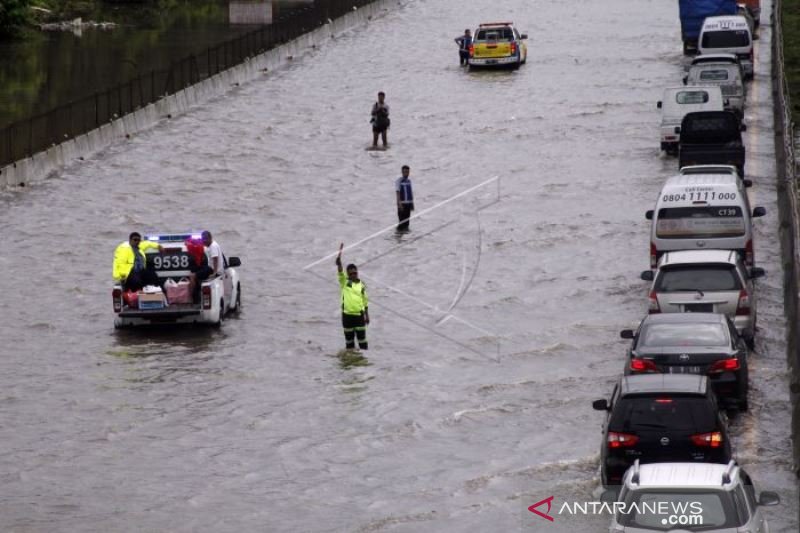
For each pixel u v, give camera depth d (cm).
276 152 10844
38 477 4922
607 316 6756
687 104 10106
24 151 10862
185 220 8981
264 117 12144
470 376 5966
